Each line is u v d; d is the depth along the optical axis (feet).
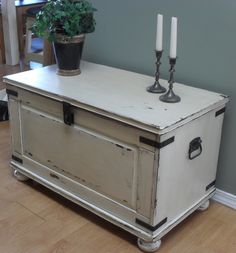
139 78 6.25
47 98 5.75
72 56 6.12
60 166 6.02
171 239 5.57
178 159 5.11
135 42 6.52
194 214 6.11
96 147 5.39
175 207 5.42
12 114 6.47
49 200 6.34
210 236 5.65
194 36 5.87
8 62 13.23
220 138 5.90
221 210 6.20
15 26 12.91
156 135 4.67
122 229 5.72
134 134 4.90
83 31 6.12
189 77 6.12
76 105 5.36
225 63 5.70
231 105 5.83
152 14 6.16
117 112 4.98
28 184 6.73
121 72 6.51
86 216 5.99
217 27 5.61
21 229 5.70
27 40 12.44
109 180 5.40
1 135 8.35
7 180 6.84
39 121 6.05
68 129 5.66
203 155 5.63
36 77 6.23
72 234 5.63
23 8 13.02
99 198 5.64
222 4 5.47
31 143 6.35
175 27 4.98
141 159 4.93
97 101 5.31
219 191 6.33
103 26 6.82
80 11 5.97
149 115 4.92
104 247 5.41
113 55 6.90
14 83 6.13
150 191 4.97
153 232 5.15
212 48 5.75
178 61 6.14
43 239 5.52
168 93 5.35
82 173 5.73
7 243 5.43
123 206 5.37
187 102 5.37
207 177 5.93
